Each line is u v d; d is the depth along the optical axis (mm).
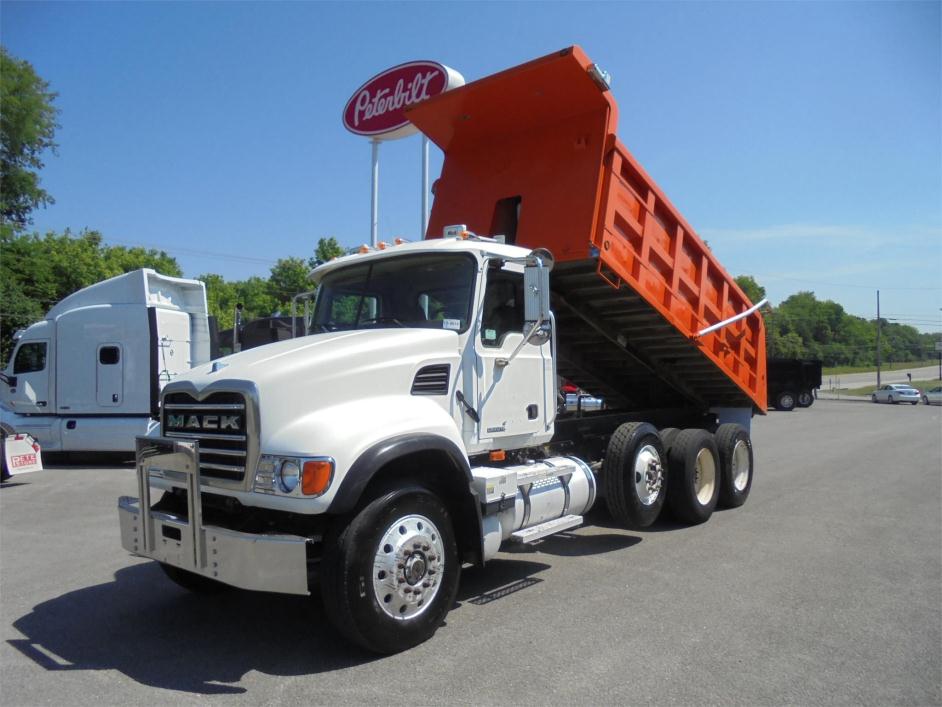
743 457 9508
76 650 4680
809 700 3881
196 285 15445
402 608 4527
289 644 4734
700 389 10055
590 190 6812
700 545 7289
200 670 4340
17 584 6160
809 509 9172
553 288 7465
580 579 6129
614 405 10461
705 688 4020
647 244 7559
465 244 5773
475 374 5578
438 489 5168
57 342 14391
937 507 9281
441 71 14430
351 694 3982
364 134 15828
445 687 4051
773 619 5105
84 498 10531
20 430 14195
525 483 5777
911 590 5770
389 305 5992
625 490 7020
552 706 3812
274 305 46000
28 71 38844
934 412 34406
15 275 33438
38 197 39469
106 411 14266
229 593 5875
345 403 4711
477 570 6449
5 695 4016
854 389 65438
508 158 7578
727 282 9164
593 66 6453
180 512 4855
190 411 4805
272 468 4309
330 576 4281
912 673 4215
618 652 4523
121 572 6508
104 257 42656
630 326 8312
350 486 4234
